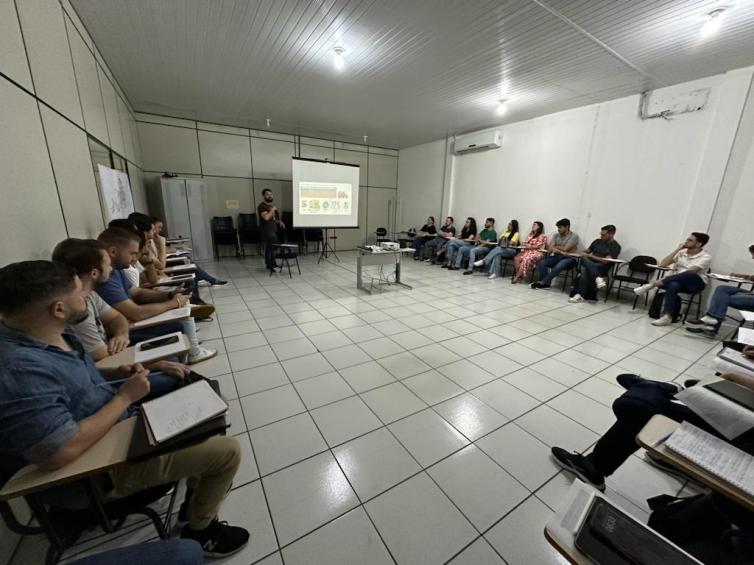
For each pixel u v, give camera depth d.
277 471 1.55
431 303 4.35
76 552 1.19
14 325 0.86
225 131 6.78
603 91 4.39
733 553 0.91
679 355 2.91
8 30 1.51
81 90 2.63
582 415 2.04
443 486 1.50
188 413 0.96
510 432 1.87
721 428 0.98
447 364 2.66
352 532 1.27
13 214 1.43
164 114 6.05
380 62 3.67
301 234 7.82
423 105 5.19
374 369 2.54
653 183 4.39
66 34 2.37
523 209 6.07
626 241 4.72
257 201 7.38
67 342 1.05
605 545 0.66
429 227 7.71
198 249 6.53
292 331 3.25
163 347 1.47
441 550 1.22
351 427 1.87
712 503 1.03
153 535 1.26
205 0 2.62
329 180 7.05
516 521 1.34
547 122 5.54
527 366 2.65
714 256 3.90
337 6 2.68
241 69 3.96
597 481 1.49
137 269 2.82
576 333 3.40
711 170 3.85
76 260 1.33
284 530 1.27
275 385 2.28
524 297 4.78
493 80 4.13
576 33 2.97
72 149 2.28
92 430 0.84
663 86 4.14
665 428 0.97
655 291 4.31
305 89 4.60
